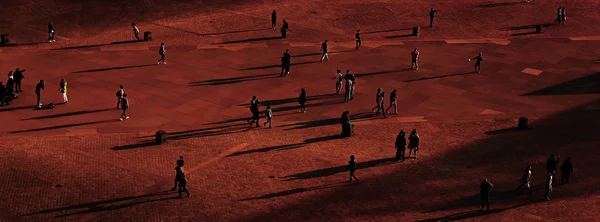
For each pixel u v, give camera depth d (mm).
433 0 86250
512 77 63531
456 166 46125
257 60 66438
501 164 46469
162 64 64750
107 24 76500
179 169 40969
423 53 68938
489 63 66625
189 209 40156
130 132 51438
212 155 47469
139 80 61156
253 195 41875
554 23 78125
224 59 66438
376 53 68875
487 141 50531
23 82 60062
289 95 58969
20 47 68625
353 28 76250
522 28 76625
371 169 45531
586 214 39812
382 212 39938
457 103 58031
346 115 50844
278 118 54562
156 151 48000
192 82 61000
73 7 82625
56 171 44594
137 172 44656
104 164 45750
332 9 82625
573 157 47531
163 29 74562
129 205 40531
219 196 41719
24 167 45062
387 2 85375
